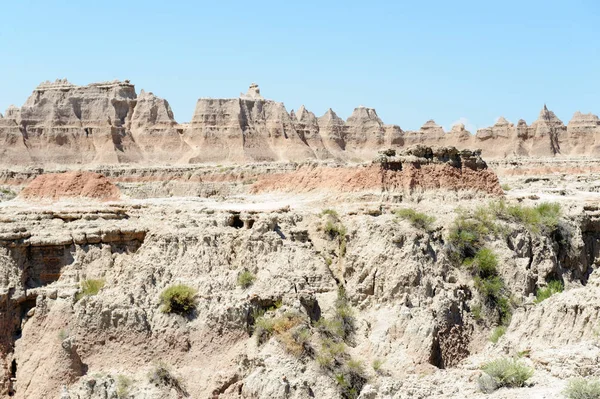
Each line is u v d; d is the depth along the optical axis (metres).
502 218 58.69
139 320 46.19
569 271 60.12
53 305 46.81
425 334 45.97
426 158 62.81
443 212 57.53
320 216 56.47
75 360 44.19
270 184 72.75
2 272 47.16
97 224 52.69
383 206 56.78
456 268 53.50
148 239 51.75
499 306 51.47
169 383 44.09
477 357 46.31
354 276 51.91
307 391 42.62
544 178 123.06
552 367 37.59
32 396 43.31
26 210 54.44
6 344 45.62
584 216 63.78
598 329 40.91
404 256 50.88
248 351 45.59
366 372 44.16
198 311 47.12
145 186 148.88
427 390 37.28
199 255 50.31
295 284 49.31
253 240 51.50
